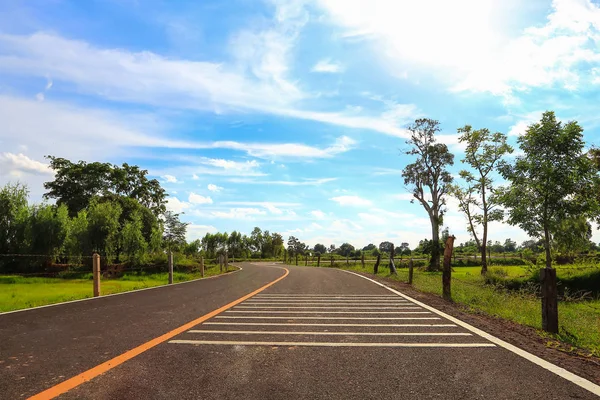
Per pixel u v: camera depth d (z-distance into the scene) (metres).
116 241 31.45
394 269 23.20
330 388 3.78
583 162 15.31
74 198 42.88
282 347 5.40
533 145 16.17
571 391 3.71
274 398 3.52
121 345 5.47
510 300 11.37
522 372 4.29
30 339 5.84
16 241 28.72
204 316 7.93
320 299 10.93
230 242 90.88
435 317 7.90
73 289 15.66
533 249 25.22
